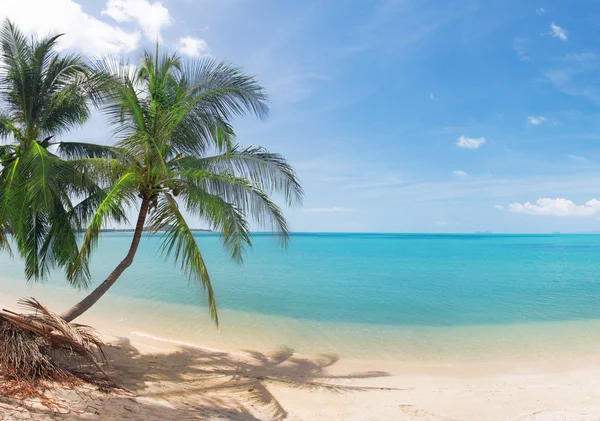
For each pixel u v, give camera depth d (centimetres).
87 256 890
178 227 829
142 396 588
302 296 1858
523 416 596
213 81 832
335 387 749
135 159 838
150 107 864
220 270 3069
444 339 1135
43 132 1017
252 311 1498
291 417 592
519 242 11238
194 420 502
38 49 985
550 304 1702
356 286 2200
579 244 9562
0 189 869
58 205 921
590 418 577
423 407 645
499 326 1293
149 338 1063
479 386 764
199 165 827
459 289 2116
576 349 1036
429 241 11875
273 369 858
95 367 686
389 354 994
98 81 802
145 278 2384
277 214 854
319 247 7419
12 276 2458
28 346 552
